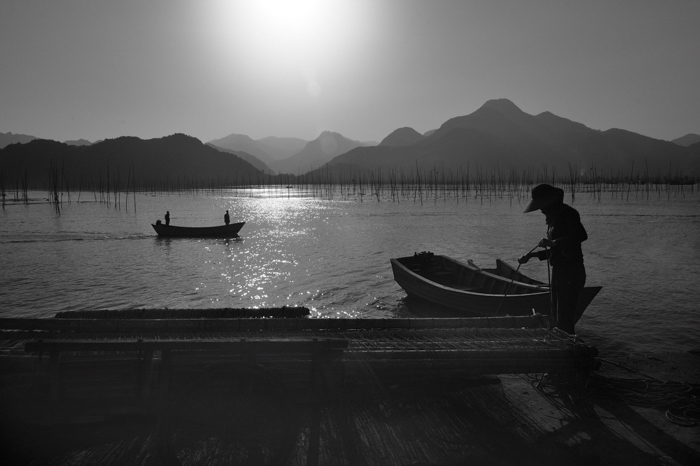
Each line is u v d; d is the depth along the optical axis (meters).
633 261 24.22
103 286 19.75
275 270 23.11
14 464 4.08
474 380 6.07
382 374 5.04
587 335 11.50
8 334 5.69
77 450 4.28
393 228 46.56
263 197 161.50
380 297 16.56
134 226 51.69
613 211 70.25
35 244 35.16
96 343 4.27
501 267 14.20
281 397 3.92
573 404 5.54
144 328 6.01
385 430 4.88
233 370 3.89
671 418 5.16
